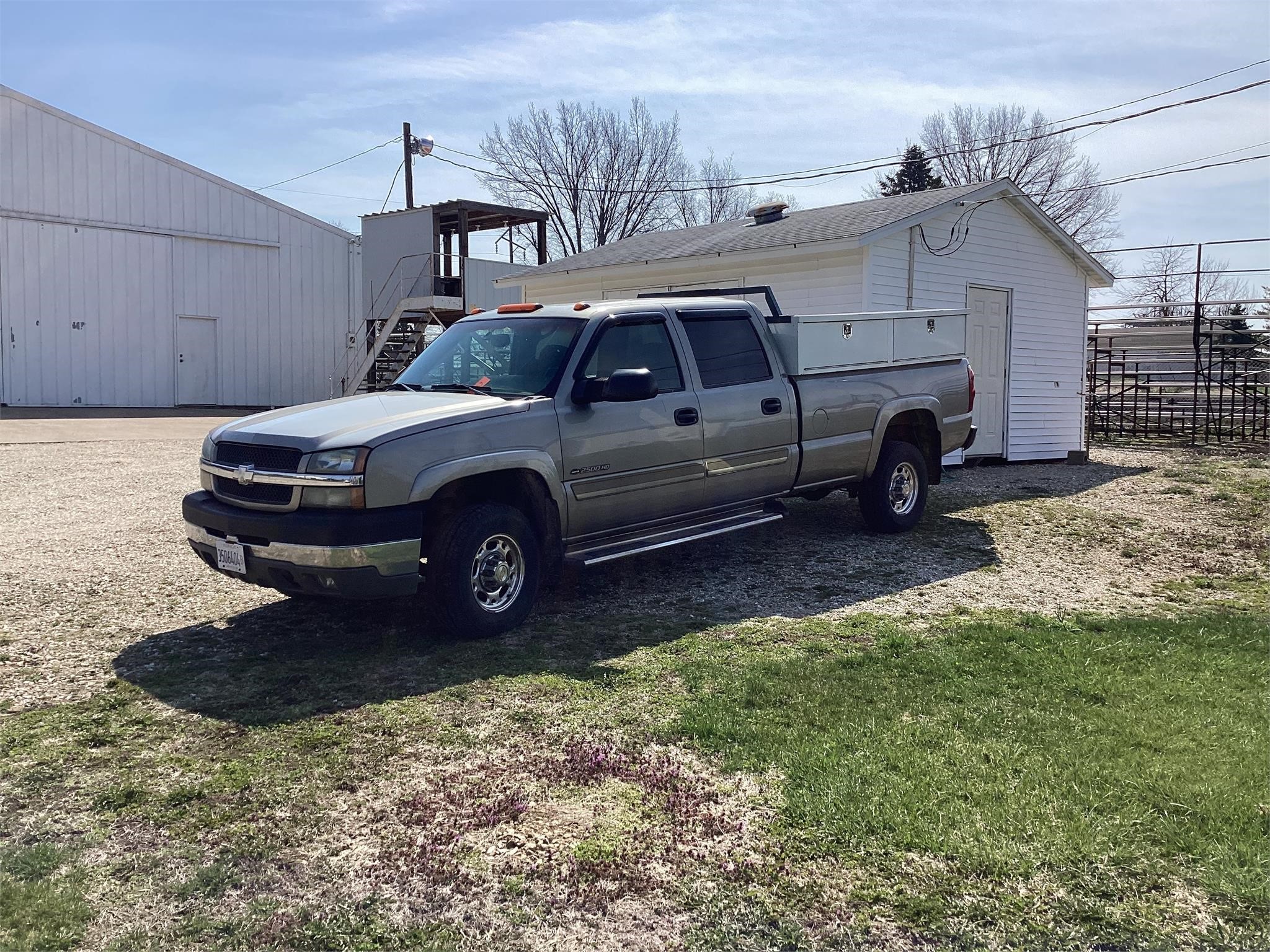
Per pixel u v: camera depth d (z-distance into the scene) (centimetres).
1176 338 2527
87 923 290
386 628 585
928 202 1267
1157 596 691
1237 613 632
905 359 870
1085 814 344
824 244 1162
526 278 1641
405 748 412
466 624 552
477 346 671
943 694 464
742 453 715
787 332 765
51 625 590
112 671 509
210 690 482
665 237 1681
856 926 288
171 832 344
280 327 2780
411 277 2559
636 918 294
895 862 319
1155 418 2512
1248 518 984
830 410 786
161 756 405
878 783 369
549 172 5000
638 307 674
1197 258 2195
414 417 550
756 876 313
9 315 2284
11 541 820
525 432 581
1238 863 313
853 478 827
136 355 2497
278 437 539
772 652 540
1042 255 1457
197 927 288
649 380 601
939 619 616
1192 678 487
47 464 1312
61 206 2350
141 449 1514
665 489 664
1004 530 912
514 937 285
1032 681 483
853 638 570
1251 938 280
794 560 779
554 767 392
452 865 321
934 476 919
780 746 405
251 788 376
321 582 516
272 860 325
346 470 514
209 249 2625
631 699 468
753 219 1543
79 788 377
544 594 673
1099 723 426
